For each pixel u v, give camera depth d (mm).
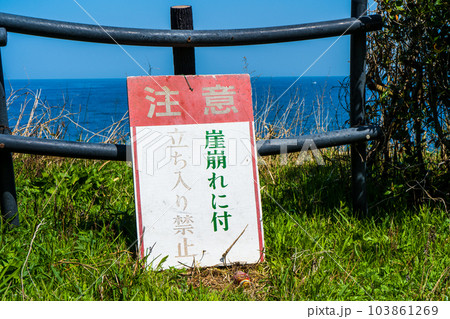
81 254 2498
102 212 3107
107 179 3592
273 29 2797
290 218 3047
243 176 2693
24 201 3105
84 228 2877
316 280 2275
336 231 2914
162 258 2529
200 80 2699
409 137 3270
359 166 3113
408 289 2213
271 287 2318
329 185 3676
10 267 2143
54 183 3229
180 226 2602
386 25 3012
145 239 2549
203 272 2568
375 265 2486
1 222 2643
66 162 4219
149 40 2639
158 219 2576
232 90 2729
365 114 3273
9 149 2545
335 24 2871
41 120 4086
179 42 2678
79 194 3184
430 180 3258
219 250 2633
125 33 2604
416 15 2875
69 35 2559
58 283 2230
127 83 2623
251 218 2682
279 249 2676
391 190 3189
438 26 2848
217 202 2652
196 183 2639
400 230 2877
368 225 2965
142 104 2621
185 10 2777
